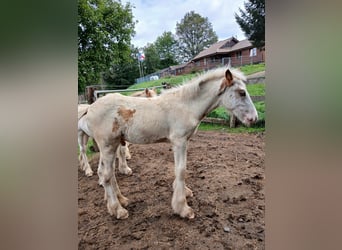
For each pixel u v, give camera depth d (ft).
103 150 5.16
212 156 6.59
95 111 5.09
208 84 4.95
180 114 4.89
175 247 4.42
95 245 4.51
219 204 5.30
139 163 7.55
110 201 5.25
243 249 4.24
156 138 5.11
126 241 4.59
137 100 5.11
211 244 4.42
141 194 6.00
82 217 5.26
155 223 5.02
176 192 5.16
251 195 5.38
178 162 5.04
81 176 7.07
